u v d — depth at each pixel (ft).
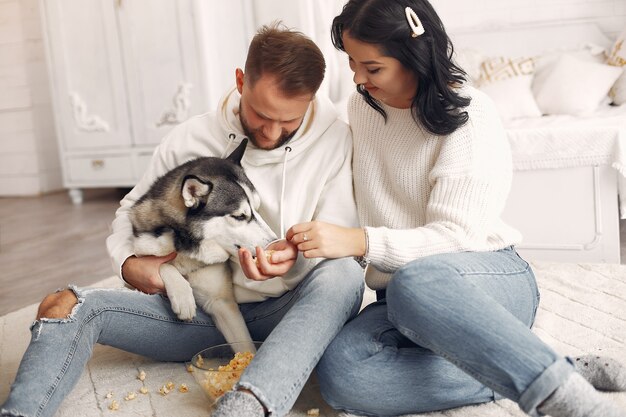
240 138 6.01
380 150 5.61
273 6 14.10
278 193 5.86
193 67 15.84
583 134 9.45
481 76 14.12
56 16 17.03
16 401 4.51
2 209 18.79
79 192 18.30
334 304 4.83
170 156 6.30
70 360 4.92
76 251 12.67
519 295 4.95
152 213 5.73
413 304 4.30
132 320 5.54
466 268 4.55
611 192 9.53
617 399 4.82
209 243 5.64
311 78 5.10
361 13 4.73
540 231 9.96
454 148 5.03
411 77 4.97
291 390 4.37
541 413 3.87
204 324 5.91
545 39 14.84
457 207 4.91
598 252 9.75
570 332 6.52
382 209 5.58
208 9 15.46
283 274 5.04
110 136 17.25
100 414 5.30
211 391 4.97
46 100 21.07
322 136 5.93
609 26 14.51
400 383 4.70
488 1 15.21
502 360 3.92
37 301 9.51
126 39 16.42
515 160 9.84
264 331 5.98
